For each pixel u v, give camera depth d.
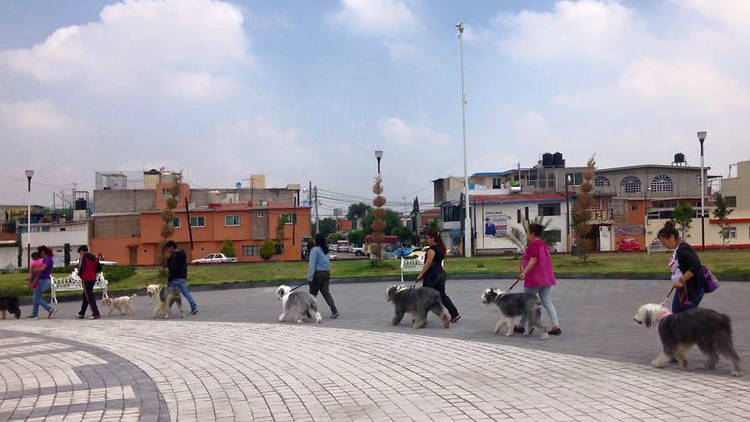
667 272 20.89
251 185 75.81
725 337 6.88
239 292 20.94
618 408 5.72
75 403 6.43
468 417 5.57
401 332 10.80
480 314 13.08
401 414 5.74
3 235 62.84
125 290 21.50
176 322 13.29
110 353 9.38
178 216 60.81
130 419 5.78
